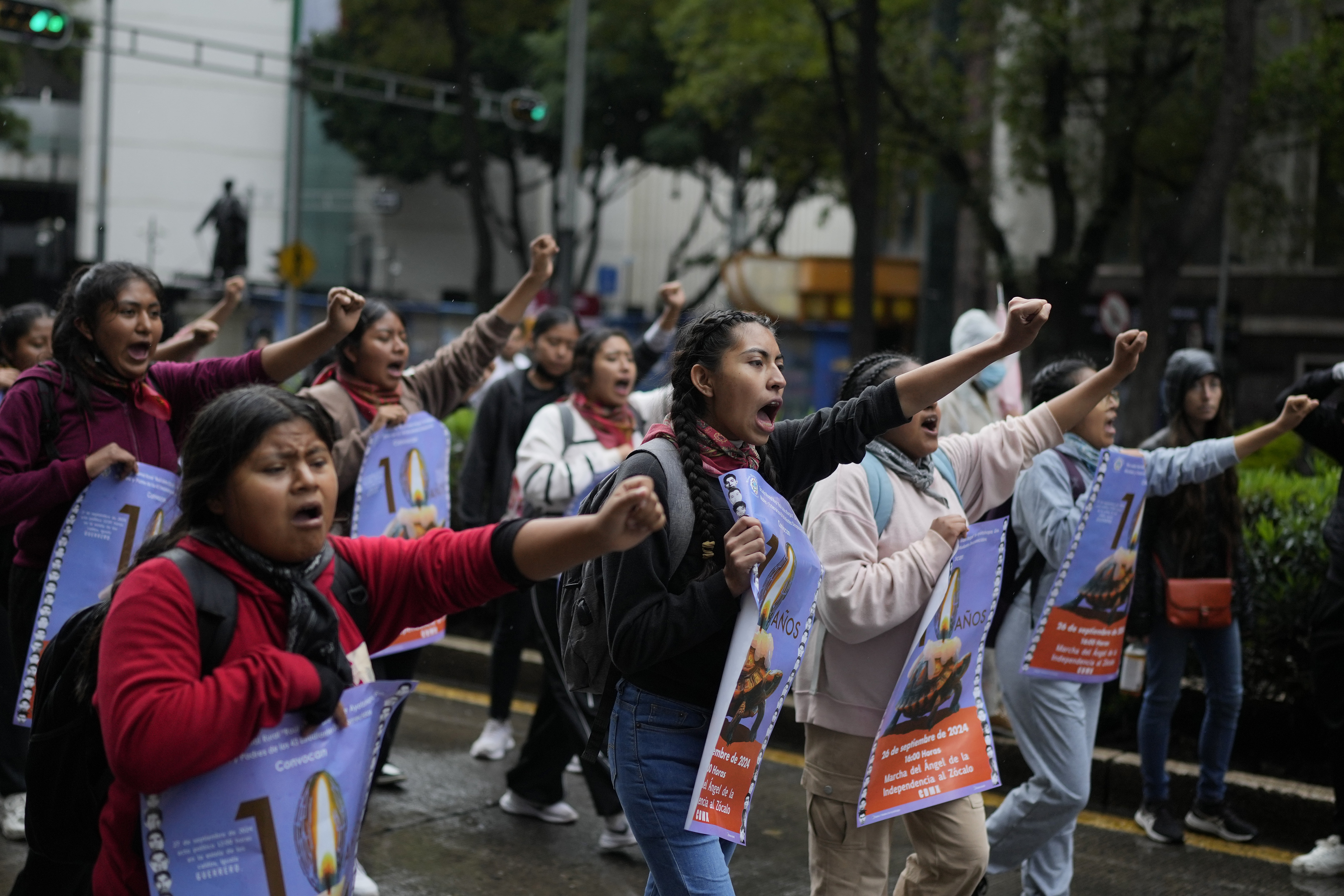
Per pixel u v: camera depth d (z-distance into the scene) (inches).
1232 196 679.1
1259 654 220.8
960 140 717.9
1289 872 184.4
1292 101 629.6
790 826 200.1
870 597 116.6
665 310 236.5
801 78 784.9
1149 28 633.0
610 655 102.7
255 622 78.4
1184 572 189.6
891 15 730.2
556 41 1108.5
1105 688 232.4
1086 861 187.2
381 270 1776.6
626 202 1909.4
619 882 175.0
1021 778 219.6
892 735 118.0
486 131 1226.6
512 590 85.0
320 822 79.7
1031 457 132.8
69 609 129.8
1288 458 355.3
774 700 104.0
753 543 98.4
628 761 104.4
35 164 1713.8
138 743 72.6
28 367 206.5
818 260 1197.1
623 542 79.9
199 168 1729.8
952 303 901.2
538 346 224.4
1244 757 223.0
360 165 1692.9
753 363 105.5
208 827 76.0
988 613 125.4
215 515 80.0
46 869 99.3
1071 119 703.7
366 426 177.9
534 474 192.5
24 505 128.7
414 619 86.9
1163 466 171.3
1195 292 797.9
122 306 136.8
